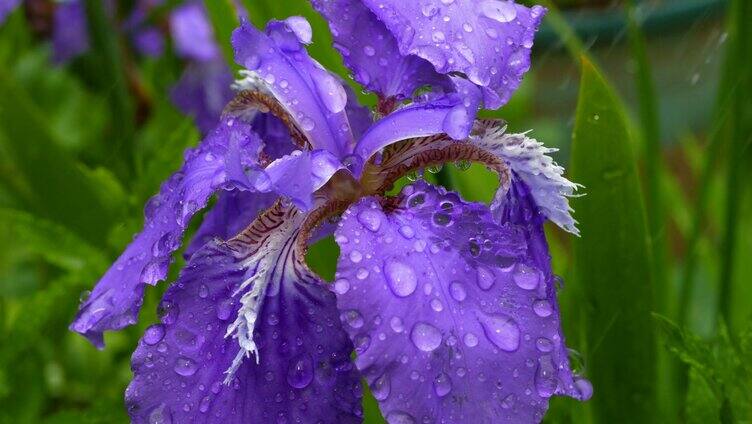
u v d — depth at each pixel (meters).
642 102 0.39
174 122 0.51
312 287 0.28
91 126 0.58
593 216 0.35
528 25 0.28
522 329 0.27
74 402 0.47
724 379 0.34
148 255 0.29
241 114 0.33
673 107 0.69
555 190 0.30
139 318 0.38
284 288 0.29
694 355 0.33
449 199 0.28
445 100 0.29
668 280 0.41
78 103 0.61
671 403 0.39
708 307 0.49
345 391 0.28
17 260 0.50
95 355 0.47
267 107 0.32
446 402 0.26
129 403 0.28
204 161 0.29
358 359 0.26
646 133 0.39
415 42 0.27
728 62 0.40
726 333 0.34
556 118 0.71
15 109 0.43
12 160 0.44
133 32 0.55
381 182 0.30
